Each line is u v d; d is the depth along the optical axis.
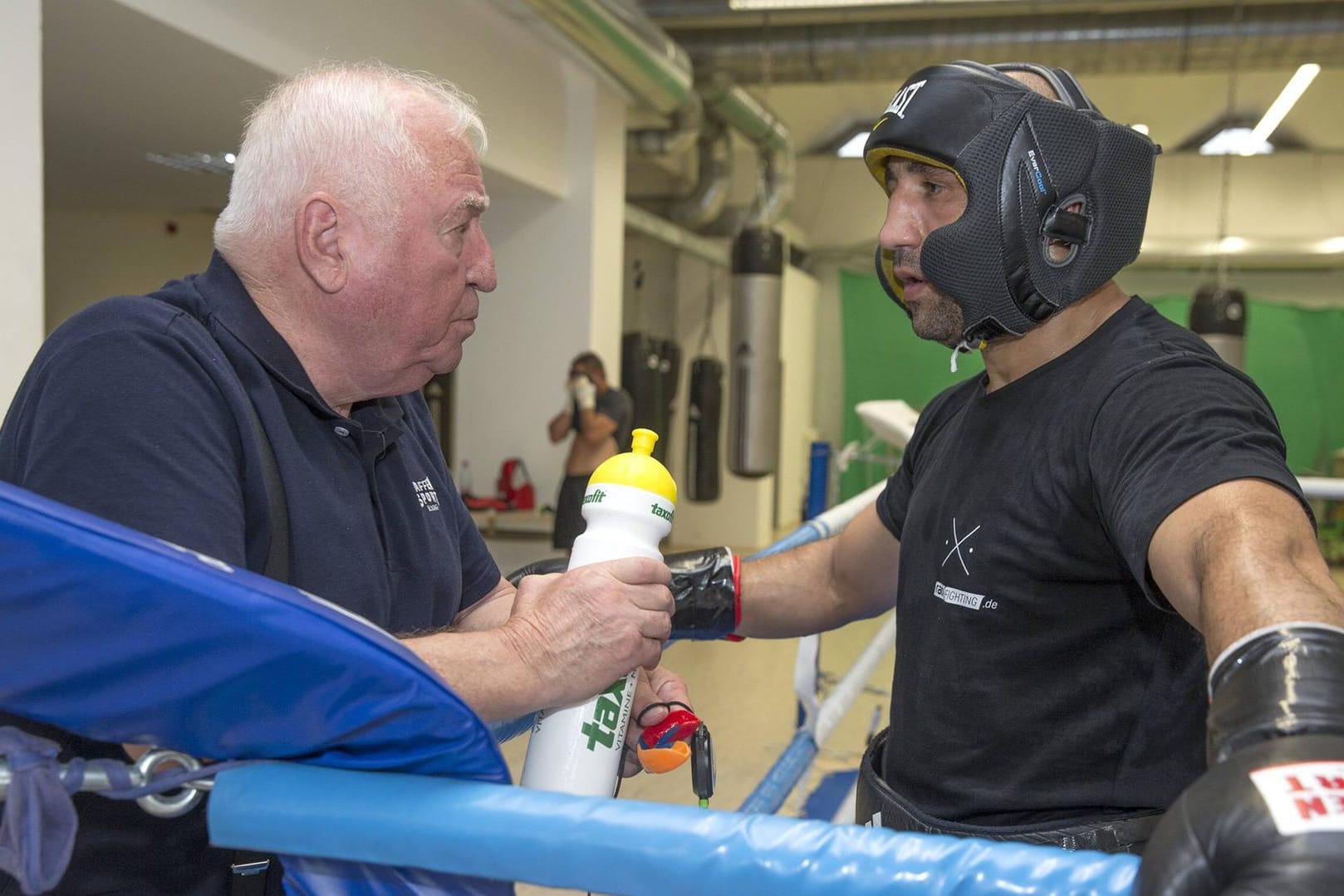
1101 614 0.84
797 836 0.51
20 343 2.78
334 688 0.59
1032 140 0.85
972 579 0.89
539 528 5.86
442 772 0.63
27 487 0.77
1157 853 0.45
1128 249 0.90
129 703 0.58
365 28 4.37
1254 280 10.27
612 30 4.89
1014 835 0.83
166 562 0.56
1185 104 8.18
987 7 5.48
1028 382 0.91
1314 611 0.53
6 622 0.56
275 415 0.90
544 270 6.15
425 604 1.05
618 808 0.54
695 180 8.03
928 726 0.93
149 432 0.77
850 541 1.18
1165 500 0.67
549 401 6.16
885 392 10.55
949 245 0.87
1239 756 0.46
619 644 0.83
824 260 10.85
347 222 0.89
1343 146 9.10
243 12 3.75
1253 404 0.75
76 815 0.58
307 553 0.90
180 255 7.30
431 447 1.18
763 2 5.42
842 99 8.35
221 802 0.59
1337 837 0.41
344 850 0.57
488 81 5.23
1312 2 5.37
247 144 0.93
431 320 0.93
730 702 3.88
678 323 9.43
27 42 2.78
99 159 5.46
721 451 9.30
